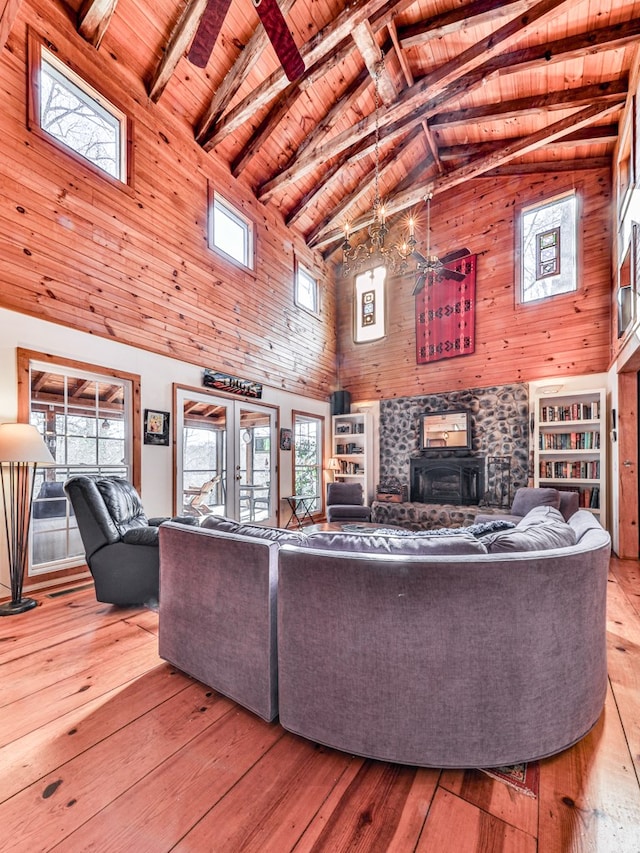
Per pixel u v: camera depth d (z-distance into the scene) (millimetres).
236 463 5379
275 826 1148
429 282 4195
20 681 1919
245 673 1652
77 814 1186
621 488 4289
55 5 3371
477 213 6102
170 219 4414
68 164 3486
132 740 1508
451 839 1107
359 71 4707
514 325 5730
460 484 6004
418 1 3758
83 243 3586
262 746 1480
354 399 7445
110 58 3783
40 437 2879
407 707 1339
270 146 5203
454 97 4418
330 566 1416
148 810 1200
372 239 4023
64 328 3426
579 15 3572
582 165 5219
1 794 1256
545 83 4398
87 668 2043
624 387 4312
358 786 1294
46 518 3385
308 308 6895
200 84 4285
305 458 6887
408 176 6480
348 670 1396
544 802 1231
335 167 5742
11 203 3105
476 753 1324
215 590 1767
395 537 1553
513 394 5656
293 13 3879
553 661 1380
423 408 6527
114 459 3896
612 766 1383
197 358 4738
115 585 2801
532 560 1341
